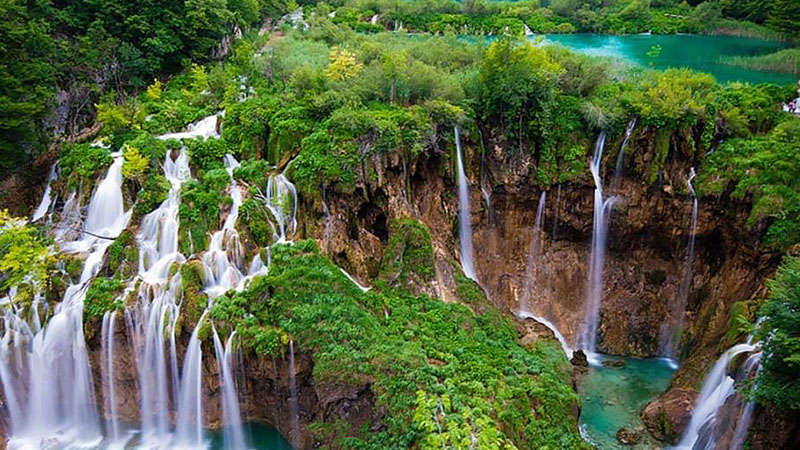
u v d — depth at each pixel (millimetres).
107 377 23312
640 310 29781
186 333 22719
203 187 26703
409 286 25750
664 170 28594
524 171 30078
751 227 25641
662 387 26234
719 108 29531
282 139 28109
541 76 29453
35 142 30422
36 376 23312
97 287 23516
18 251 23578
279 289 23031
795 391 18156
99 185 27531
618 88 31469
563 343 29938
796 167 26125
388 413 19688
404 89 30078
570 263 30781
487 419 19094
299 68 33906
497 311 26562
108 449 22609
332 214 26078
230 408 22891
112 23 40562
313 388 22000
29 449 22500
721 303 26969
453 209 29828
